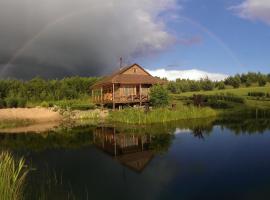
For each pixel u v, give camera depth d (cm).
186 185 925
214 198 809
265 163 1166
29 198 815
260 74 8694
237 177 991
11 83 6147
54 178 1019
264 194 826
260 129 2194
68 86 6481
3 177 696
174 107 3325
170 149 1523
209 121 2811
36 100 5769
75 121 3203
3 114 3400
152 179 999
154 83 3547
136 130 2319
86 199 818
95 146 1709
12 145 1786
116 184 952
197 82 8569
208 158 1287
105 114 3488
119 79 3409
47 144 1812
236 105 4422
